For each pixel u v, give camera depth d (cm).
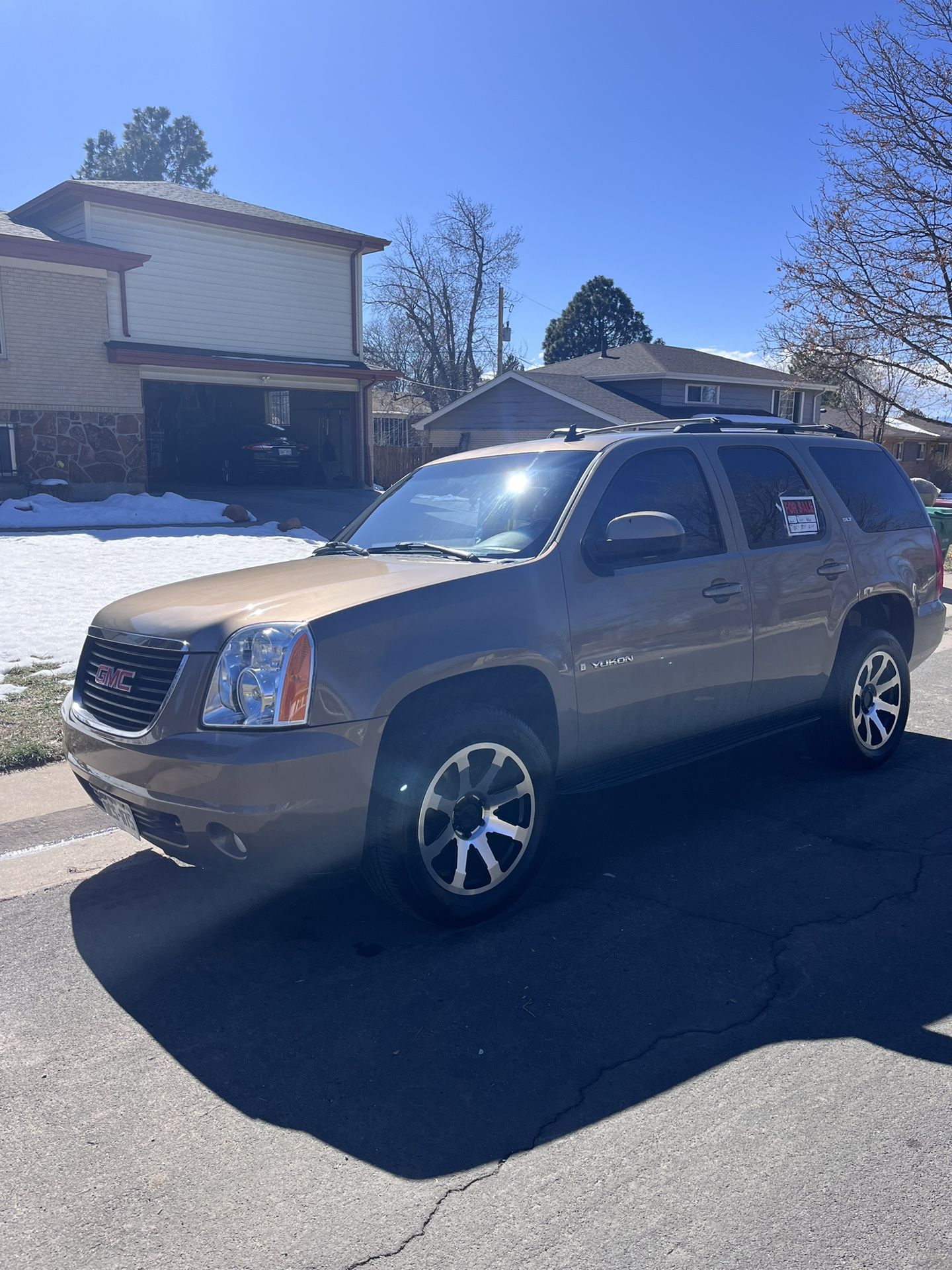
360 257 2536
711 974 355
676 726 462
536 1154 263
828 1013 330
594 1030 321
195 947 381
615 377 3456
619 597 429
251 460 2530
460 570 403
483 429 3516
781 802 530
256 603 375
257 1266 226
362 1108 283
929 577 618
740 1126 273
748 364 3759
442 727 368
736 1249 229
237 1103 286
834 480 568
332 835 348
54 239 1942
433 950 375
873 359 1944
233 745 337
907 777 571
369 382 2536
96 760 383
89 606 997
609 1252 229
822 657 533
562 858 461
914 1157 260
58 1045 316
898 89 1756
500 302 4903
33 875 451
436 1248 231
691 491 482
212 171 6219
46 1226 239
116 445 1989
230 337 2322
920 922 394
